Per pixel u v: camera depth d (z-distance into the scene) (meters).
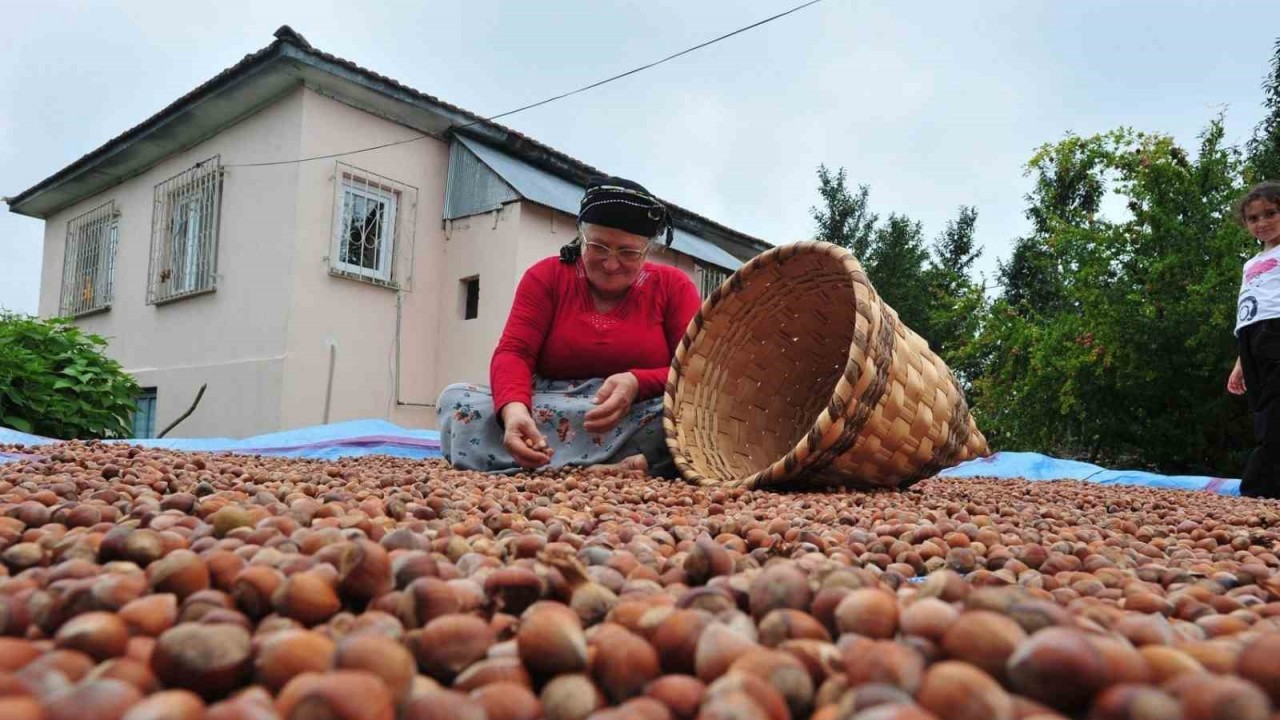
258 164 9.59
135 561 1.40
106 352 11.69
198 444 5.98
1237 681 0.75
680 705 0.83
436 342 10.36
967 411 4.12
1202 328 10.38
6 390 6.67
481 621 1.05
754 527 2.11
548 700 0.90
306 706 0.75
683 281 4.53
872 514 2.59
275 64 8.77
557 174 11.37
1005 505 3.18
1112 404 11.55
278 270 9.17
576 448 4.07
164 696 0.74
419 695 0.82
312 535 1.56
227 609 1.09
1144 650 0.90
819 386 4.71
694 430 4.02
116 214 11.96
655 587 1.34
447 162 10.53
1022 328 12.68
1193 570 1.76
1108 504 3.67
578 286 4.38
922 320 21.30
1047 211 13.39
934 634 0.96
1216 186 11.41
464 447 4.09
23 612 1.10
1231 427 10.77
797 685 0.86
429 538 1.78
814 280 4.07
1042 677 0.78
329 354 9.30
